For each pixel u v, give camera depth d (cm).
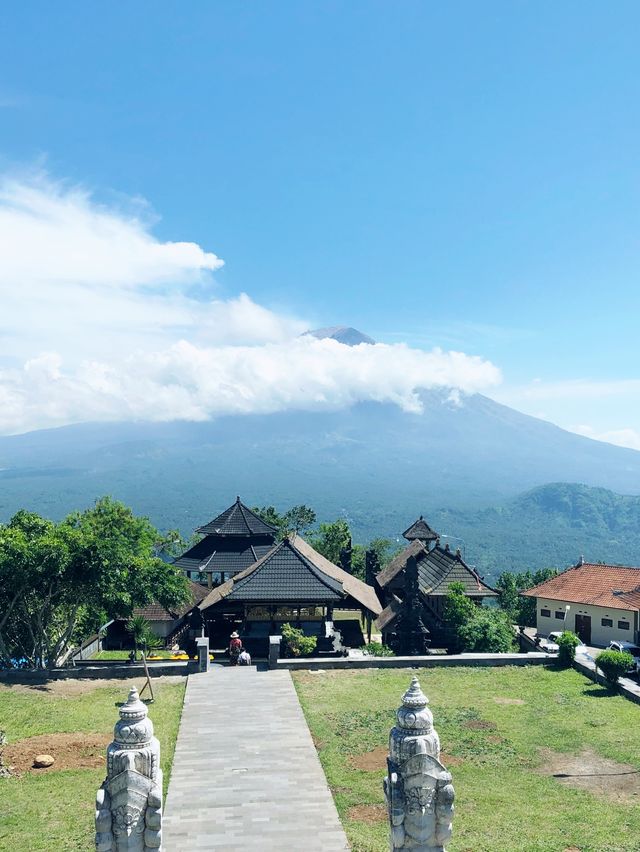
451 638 4662
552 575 7069
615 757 2598
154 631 5125
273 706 3081
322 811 2158
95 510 5025
